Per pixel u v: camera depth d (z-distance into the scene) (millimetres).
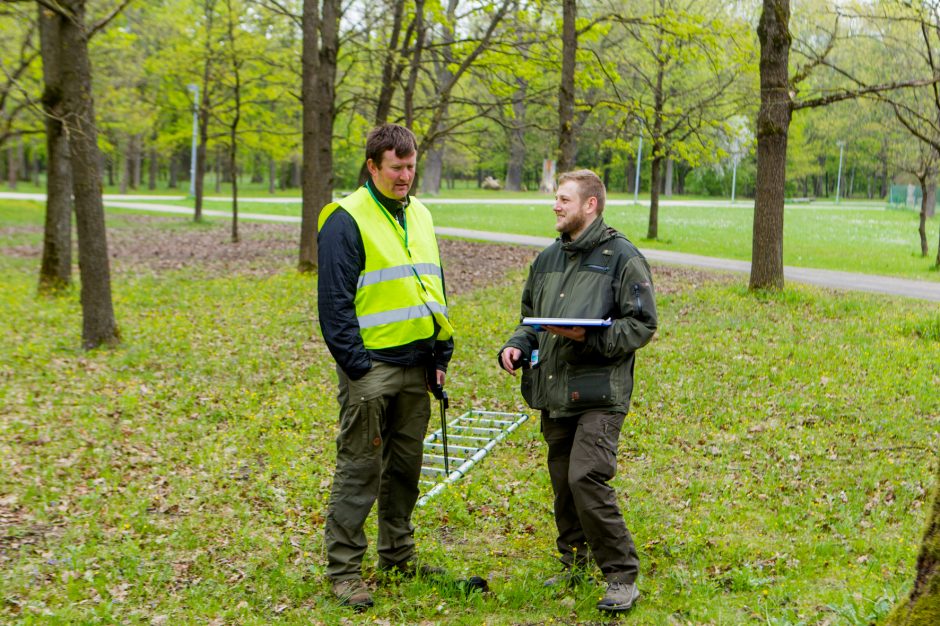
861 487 5430
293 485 5672
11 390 8148
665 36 15430
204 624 3668
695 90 20703
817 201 69250
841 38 13109
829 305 12070
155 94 33719
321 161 16531
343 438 3895
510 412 7660
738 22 15648
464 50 16125
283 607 3824
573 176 3822
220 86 26203
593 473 3652
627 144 16438
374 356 3807
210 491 5578
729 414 7242
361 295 3795
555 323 3545
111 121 32219
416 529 4863
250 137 30203
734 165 48812
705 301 12672
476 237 26328
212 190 65125
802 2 14062
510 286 15211
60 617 3672
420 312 3885
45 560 4375
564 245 3857
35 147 41406
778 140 12828
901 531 4645
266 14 19422
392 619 3672
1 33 18125
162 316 12477
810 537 4578
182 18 24781
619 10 15609
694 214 40500
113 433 6863
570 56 14156
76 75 9891
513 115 17219
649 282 3701
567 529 4129
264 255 21250
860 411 7156
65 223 14398
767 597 3717
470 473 5961
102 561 4391
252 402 7980
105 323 10258
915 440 6379
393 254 3842
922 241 21578
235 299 13992
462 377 8883
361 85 19031
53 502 5289
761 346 9602
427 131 16406
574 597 3842
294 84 21766
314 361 9727
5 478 5703
